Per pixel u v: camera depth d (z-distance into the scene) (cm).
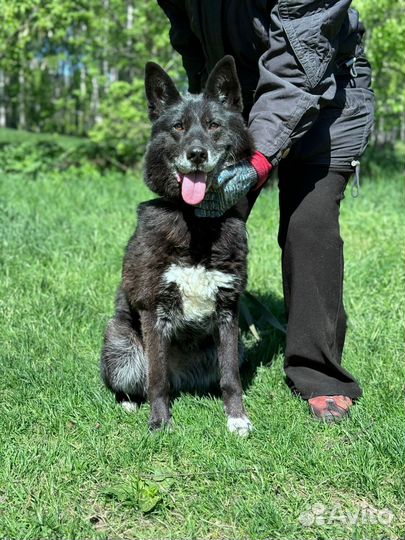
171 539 144
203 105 183
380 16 478
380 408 182
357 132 188
